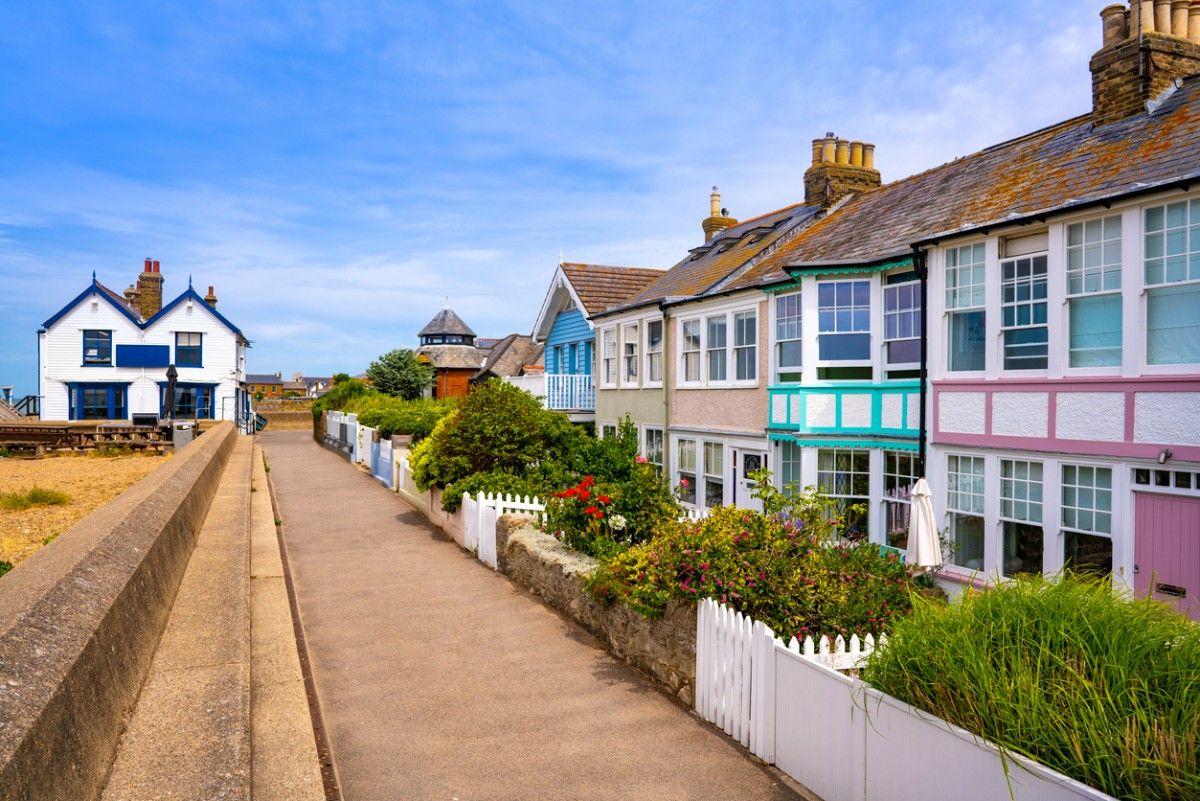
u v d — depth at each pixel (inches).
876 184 750.5
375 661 347.9
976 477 437.7
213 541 396.8
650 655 329.4
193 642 230.2
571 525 452.1
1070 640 172.9
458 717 288.5
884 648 219.5
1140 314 353.7
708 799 231.1
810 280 528.4
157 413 1646.2
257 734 225.0
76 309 1605.6
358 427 1204.5
